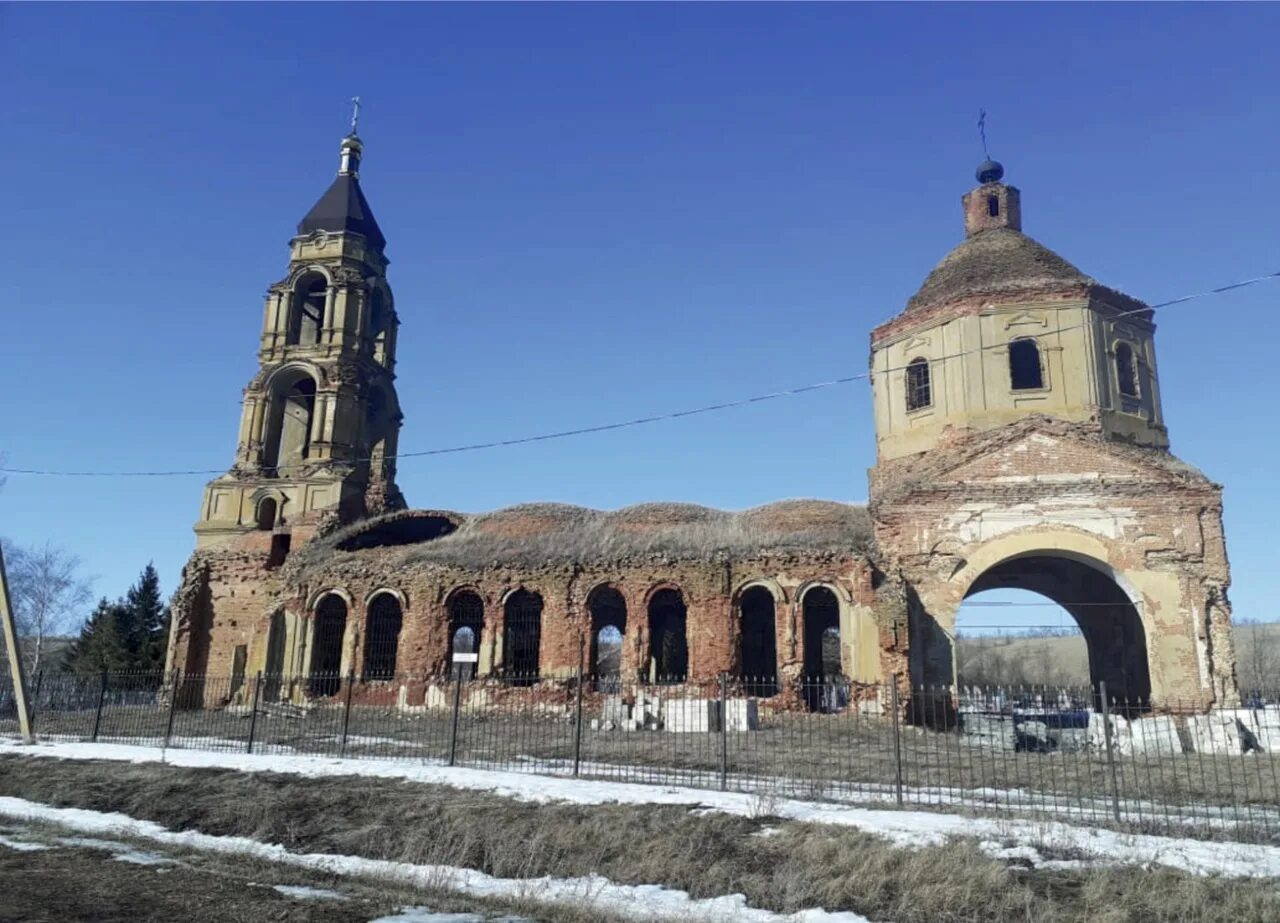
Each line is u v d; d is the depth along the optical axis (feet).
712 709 89.15
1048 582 120.98
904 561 100.63
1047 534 97.76
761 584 105.40
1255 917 29.96
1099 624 117.08
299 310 152.05
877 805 46.78
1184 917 30.48
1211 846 38.09
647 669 106.83
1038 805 48.49
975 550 99.09
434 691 111.04
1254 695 91.86
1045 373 110.93
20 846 41.52
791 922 31.76
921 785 54.95
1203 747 74.23
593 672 110.32
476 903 33.68
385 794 51.39
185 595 132.05
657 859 38.29
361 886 36.29
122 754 67.87
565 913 32.40
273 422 145.79
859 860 36.19
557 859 39.91
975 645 287.48
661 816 44.11
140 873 36.63
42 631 201.77
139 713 100.99
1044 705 85.15
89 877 35.42
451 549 120.57
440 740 79.25
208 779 56.95
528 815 45.34
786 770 60.23
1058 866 35.47
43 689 102.17
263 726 91.30
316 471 138.21
